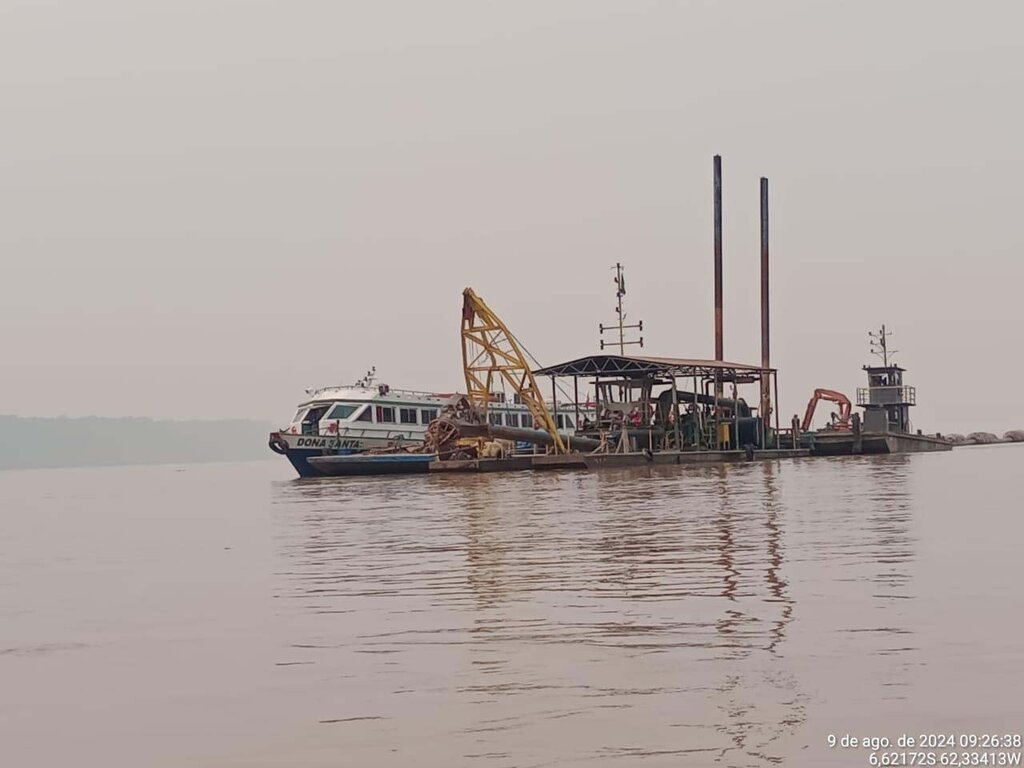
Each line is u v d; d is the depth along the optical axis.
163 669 15.80
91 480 161.88
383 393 92.50
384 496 60.97
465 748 11.35
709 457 98.00
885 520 34.69
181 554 33.25
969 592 19.48
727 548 27.66
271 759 11.39
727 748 11.05
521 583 22.59
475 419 89.25
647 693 13.08
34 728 12.96
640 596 20.16
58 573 29.08
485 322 89.88
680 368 97.75
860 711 12.13
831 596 19.39
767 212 129.00
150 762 11.52
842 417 139.88
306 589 23.44
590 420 109.56
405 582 23.67
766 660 14.52
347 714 12.81
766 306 128.62
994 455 116.50
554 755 11.04
